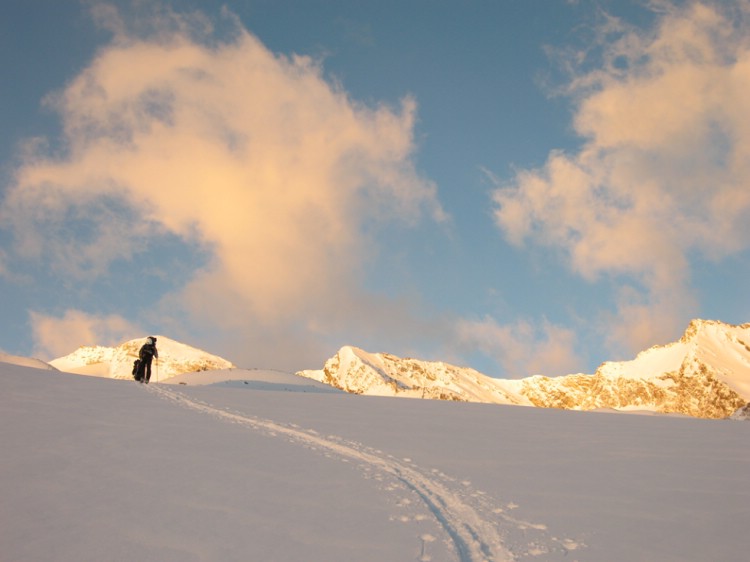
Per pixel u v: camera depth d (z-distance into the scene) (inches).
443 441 635.5
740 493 457.7
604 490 462.6
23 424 600.7
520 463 544.7
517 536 367.2
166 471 475.2
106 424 621.3
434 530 371.2
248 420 702.5
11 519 377.7
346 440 618.2
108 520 377.7
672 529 381.4
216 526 370.9
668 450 615.2
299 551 337.7
